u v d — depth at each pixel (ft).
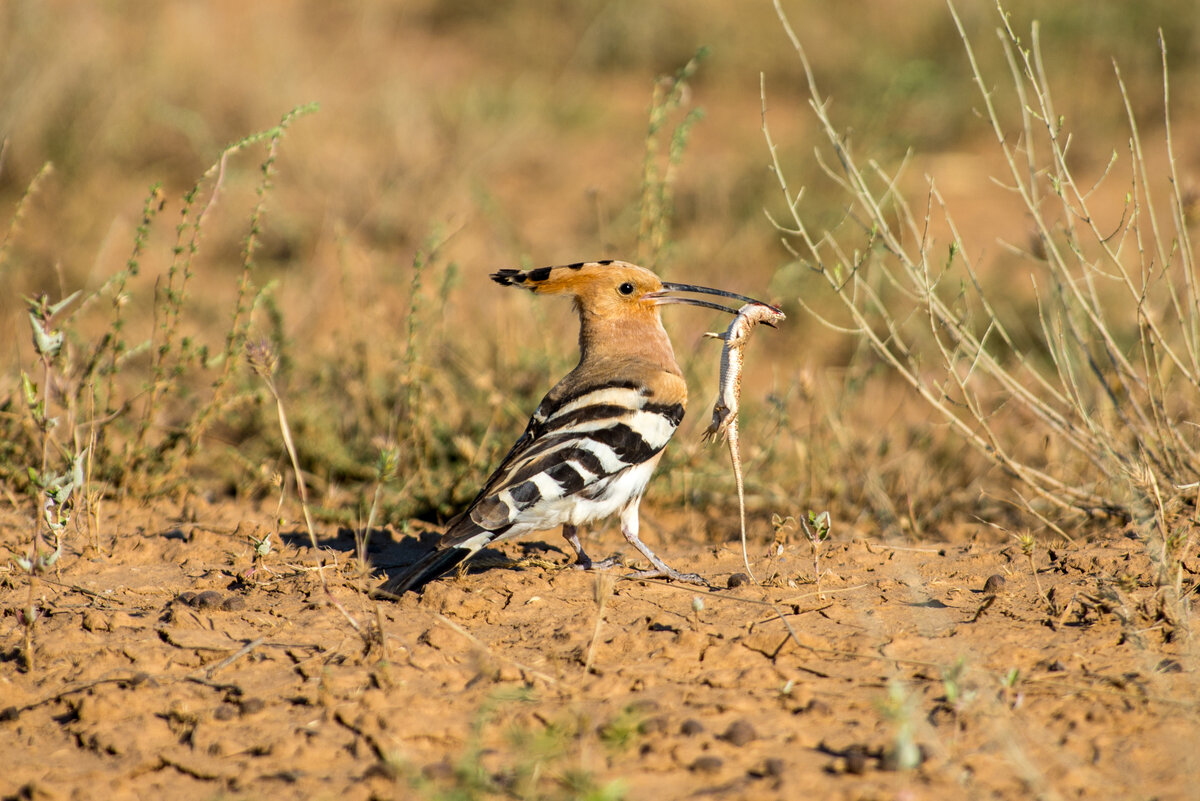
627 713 20.67
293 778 19.66
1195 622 24.20
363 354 42.24
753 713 21.22
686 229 61.93
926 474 37.60
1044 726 20.22
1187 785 18.25
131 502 35.96
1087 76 73.46
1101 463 31.81
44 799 19.31
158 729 21.53
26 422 35.60
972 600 26.50
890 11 81.20
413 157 67.00
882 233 33.32
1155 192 63.67
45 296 25.80
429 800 18.06
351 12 90.38
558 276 33.01
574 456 28.43
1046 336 31.48
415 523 35.37
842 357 51.88
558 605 27.12
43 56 65.82
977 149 70.85
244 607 27.14
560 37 88.28
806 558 30.89
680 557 31.63
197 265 60.08
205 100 69.05
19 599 27.71
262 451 39.81
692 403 39.52
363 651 24.27
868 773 18.92
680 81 40.14
